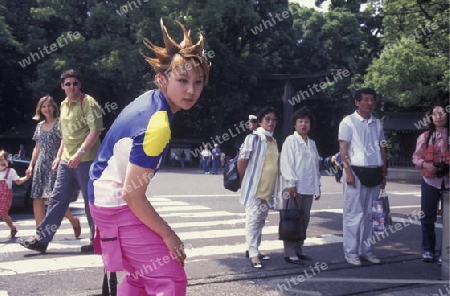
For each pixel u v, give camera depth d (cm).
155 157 222
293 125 552
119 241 235
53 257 524
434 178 553
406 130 2517
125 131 230
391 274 499
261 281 462
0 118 3638
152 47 244
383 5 2055
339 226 809
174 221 822
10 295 397
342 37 3077
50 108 582
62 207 530
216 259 549
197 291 424
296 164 532
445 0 1812
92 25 2898
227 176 535
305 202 545
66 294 404
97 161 244
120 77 2909
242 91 3438
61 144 550
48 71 2736
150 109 231
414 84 1952
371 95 541
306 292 429
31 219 816
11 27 3091
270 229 763
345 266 526
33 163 637
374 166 536
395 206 1162
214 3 2770
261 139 524
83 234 664
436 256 582
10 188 640
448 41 1895
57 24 3170
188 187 1515
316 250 615
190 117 3644
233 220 837
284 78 3409
